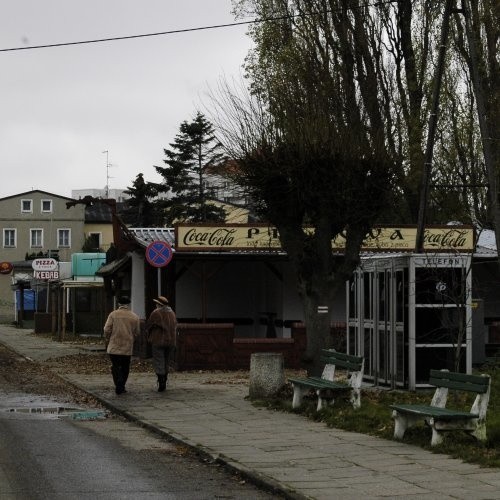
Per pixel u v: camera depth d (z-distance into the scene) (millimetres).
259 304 35688
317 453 12906
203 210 76562
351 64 30938
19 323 71625
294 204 19875
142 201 83250
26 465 12250
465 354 19531
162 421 16859
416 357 19531
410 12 34188
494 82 33781
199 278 34875
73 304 53375
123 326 21750
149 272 33438
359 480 10789
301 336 28578
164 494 10422
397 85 33875
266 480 10859
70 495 10219
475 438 12828
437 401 13852
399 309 19906
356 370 16859
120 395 21422
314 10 30391
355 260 20188
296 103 20656
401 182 21141
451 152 35438
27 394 22484
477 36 33781
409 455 12477
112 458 13023
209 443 14039
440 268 19375
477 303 25625
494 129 33594
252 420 16891
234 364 28172
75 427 16516
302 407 17859
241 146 20188
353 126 20891
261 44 28828
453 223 33531
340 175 19438
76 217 114062
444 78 34344
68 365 30938
